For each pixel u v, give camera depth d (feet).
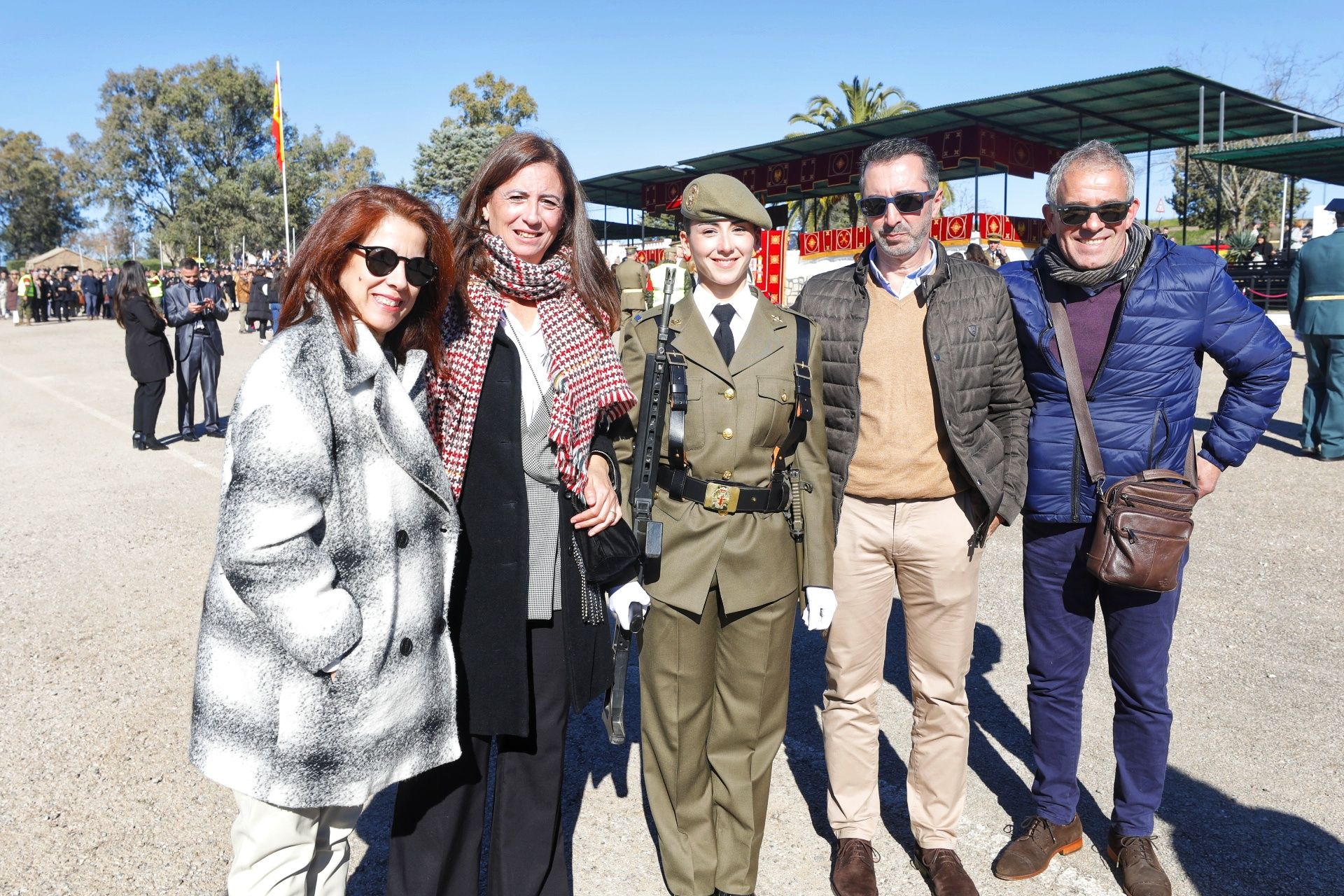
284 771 5.42
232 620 5.43
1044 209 8.32
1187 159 56.39
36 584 17.01
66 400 43.29
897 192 7.97
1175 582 7.91
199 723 5.47
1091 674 13.12
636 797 10.24
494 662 6.92
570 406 7.12
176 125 242.78
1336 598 15.57
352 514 5.55
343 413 5.53
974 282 8.29
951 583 8.38
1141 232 8.14
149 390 30.14
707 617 7.84
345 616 5.33
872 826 8.68
